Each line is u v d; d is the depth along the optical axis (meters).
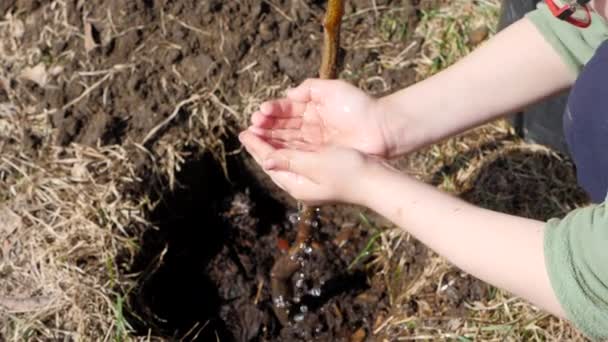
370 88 1.93
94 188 1.82
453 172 1.87
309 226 1.82
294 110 1.62
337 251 1.90
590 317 1.35
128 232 1.80
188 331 1.83
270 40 1.95
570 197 1.84
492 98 1.58
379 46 1.96
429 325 1.77
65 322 1.72
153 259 1.82
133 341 1.71
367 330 1.85
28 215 1.80
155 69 1.92
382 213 1.47
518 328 1.73
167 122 1.89
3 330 1.71
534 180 1.86
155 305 1.82
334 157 1.47
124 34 1.94
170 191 1.87
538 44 1.56
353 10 1.98
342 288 1.88
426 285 1.81
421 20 1.97
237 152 1.93
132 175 1.84
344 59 1.95
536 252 1.37
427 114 1.58
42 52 1.93
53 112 1.88
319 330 1.86
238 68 1.94
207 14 1.96
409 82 1.93
